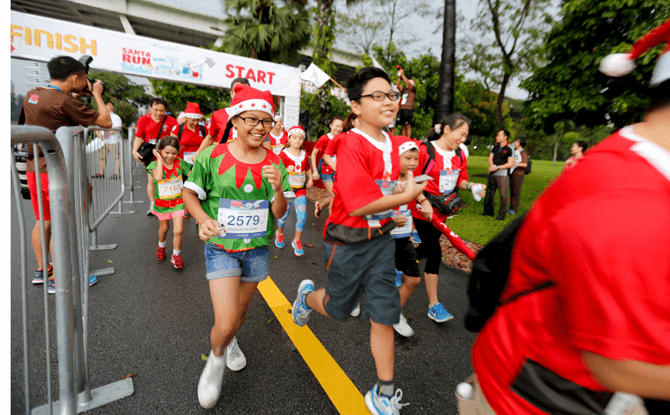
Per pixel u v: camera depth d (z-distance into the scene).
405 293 2.66
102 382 2.07
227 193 1.87
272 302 3.22
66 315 1.61
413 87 8.65
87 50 7.21
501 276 0.95
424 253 2.94
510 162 6.93
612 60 0.77
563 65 8.20
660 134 0.62
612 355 0.55
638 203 0.55
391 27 16.66
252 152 1.94
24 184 2.99
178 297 3.21
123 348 2.40
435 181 2.89
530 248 0.76
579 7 7.35
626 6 6.81
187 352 2.39
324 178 3.48
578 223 0.59
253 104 1.77
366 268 1.85
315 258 4.52
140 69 7.82
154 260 4.14
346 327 2.82
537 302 0.77
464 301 3.47
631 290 0.53
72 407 1.68
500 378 0.86
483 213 7.73
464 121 2.78
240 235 1.89
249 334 2.67
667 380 0.54
